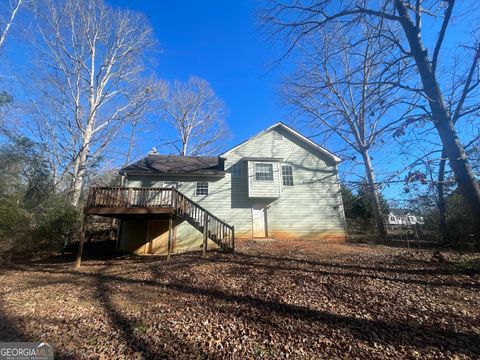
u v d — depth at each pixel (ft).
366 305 17.56
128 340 14.12
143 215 41.14
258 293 20.72
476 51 18.40
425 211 42.47
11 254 42.34
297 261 30.68
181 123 100.27
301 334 14.25
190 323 16.03
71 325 16.17
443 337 13.29
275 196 51.90
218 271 27.78
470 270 22.84
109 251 50.19
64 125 63.41
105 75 68.03
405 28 20.58
